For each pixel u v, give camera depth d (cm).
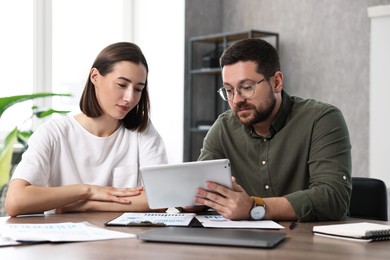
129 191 188
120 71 190
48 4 409
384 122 381
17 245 125
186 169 155
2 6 388
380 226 139
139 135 216
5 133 384
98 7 454
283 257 112
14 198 178
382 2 389
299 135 195
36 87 403
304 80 432
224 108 470
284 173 199
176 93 460
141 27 477
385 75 381
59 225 148
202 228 142
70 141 204
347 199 176
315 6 424
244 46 185
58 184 204
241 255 113
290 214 163
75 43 435
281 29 445
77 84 435
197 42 467
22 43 398
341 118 193
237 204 157
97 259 110
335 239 132
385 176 380
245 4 468
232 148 210
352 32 405
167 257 111
